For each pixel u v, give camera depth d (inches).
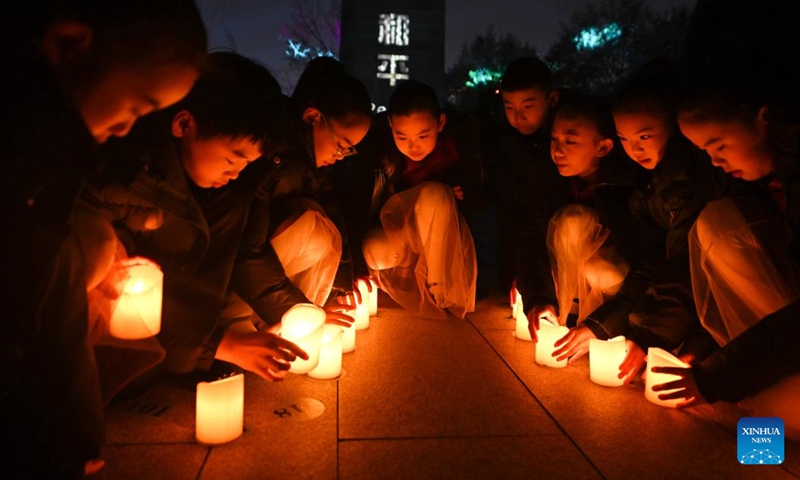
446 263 157.8
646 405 103.2
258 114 90.8
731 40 180.9
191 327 98.8
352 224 175.6
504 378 114.7
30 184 59.9
